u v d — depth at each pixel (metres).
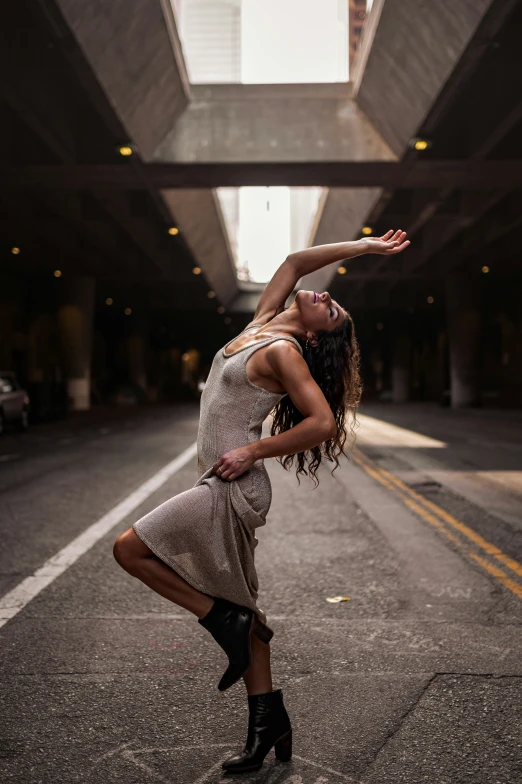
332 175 23.05
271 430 2.99
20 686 3.38
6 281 45.97
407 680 3.44
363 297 58.47
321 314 2.72
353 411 2.87
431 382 76.56
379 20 17.38
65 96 19.75
